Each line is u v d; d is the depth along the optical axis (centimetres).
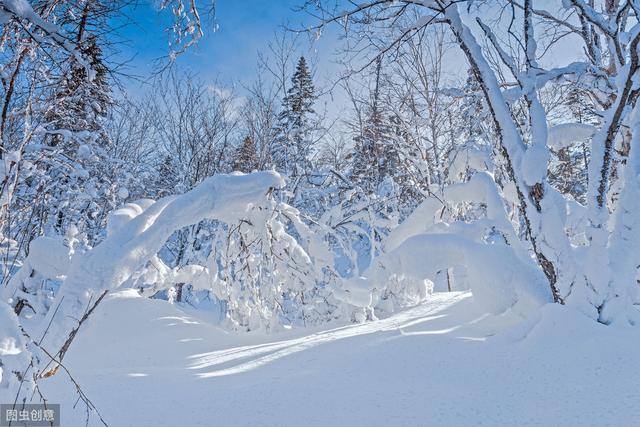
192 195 504
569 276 426
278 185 573
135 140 1459
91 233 1154
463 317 542
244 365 404
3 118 404
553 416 234
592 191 429
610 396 249
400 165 1241
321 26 543
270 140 1383
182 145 1449
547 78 497
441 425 234
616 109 425
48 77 432
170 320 677
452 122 906
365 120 1281
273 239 715
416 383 300
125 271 420
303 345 464
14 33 377
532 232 461
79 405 290
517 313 464
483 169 721
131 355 543
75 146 799
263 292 708
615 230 432
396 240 779
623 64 469
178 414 270
